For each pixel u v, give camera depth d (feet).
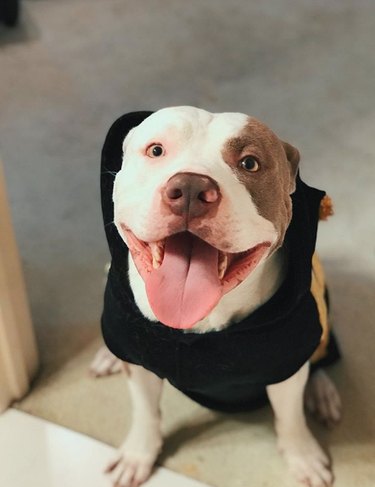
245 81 7.58
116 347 3.52
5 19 8.59
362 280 5.24
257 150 2.87
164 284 2.81
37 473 4.08
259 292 3.12
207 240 2.63
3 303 4.06
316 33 8.43
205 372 3.35
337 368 4.63
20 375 4.39
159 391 3.88
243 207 2.72
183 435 4.25
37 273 5.39
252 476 4.04
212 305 2.76
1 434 4.27
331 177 6.21
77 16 8.93
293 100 7.26
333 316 4.97
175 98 7.34
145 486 3.99
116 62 7.99
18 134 6.89
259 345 3.21
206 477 4.04
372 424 4.30
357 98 7.27
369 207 5.88
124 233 2.97
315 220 3.30
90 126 6.97
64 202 6.06
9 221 4.03
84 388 4.53
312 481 3.95
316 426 4.30
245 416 4.35
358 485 3.98
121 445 4.18
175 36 8.45
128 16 8.90
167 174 2.69
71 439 4.24
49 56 8.14
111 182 3.29
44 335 4.91
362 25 8.59
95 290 5.23
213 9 9.00
